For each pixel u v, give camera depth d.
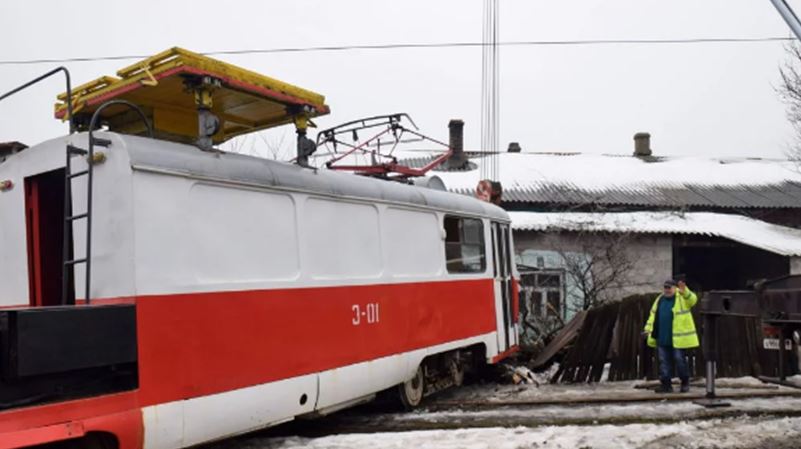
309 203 6.21
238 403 5.16
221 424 5.02
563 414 7.86
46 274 5.36
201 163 5.07
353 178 6.96
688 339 8.97
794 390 8.93
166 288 4.68
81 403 4.07
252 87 5.60
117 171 4.57
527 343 12.33
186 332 4.79
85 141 4.75
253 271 5.49
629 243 16.06
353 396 6.53
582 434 6.75
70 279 5.00
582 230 15.48
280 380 5.59
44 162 5.07
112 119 6.09
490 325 9.45
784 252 14.55
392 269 7.36
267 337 5.51
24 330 3.78
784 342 6.43
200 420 4.84
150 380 4.49
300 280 5.95
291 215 5.98
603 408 8.18
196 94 5.26
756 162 24.02
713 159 24.39
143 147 4.67
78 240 4.78
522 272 15.23
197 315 4.89
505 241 10.41
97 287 4.61
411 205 7.79
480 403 8.48
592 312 10.09
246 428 5.29
